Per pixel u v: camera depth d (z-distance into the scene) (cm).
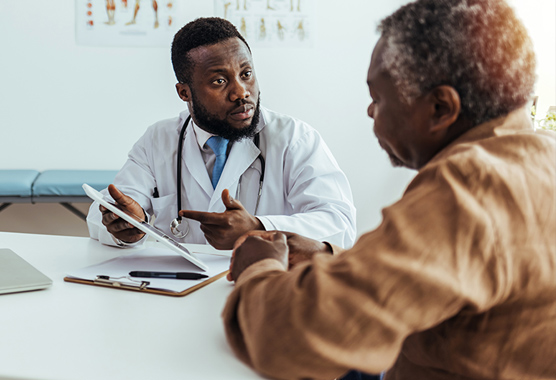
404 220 50
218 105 146
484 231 49
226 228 121
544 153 55
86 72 343
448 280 48
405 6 60
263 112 165
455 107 56
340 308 49
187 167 159
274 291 54
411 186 55
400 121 60
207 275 107
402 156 63
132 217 117
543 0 351
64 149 348
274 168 159
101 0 337
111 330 82
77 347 76
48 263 118
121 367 71
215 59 143
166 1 339
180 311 91
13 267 107
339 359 49
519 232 51
